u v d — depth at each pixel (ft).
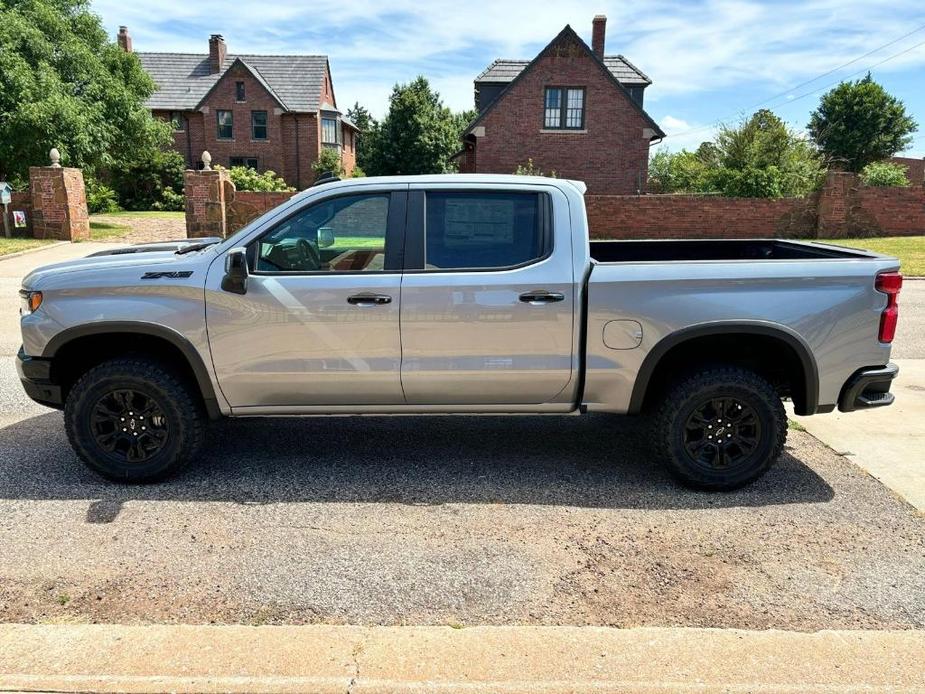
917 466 15.51
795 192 74.54
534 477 14.84
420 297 13.42
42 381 13.91
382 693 8.02
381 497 13.73
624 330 13.48
